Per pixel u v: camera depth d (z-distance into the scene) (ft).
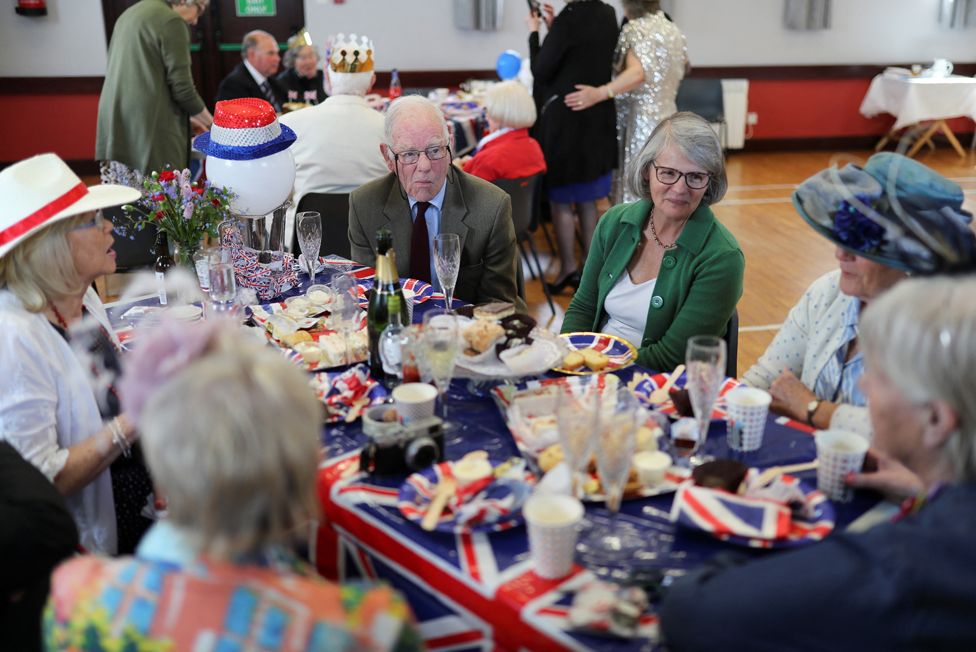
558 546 3.90
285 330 6.98
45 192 5.63
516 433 5.21
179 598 2.85
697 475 4.64
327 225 10.66
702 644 3.43
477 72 27.68
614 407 5.21
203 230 7.91
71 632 2.93
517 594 3.92
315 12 26.25
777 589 3.37
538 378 6.11
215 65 26.25
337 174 11.79
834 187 5.50
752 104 29.50
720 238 7.45
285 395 2.96
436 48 27.22
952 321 3.39
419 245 8.83
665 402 5.67
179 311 7.19
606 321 8.14
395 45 26.96
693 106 27.35
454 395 5.95
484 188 8.84
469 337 5.88
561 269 16.67
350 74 11.87
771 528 4.20
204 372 2.94
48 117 25.32
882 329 3.58
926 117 27.12
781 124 29.91
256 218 9.02
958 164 27.22
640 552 4.24
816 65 29.25
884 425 3.66
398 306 6.05
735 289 7.41
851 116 30.09
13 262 5.65
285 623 2.81
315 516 3.20
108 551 6.04
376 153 11.90
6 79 24.67
